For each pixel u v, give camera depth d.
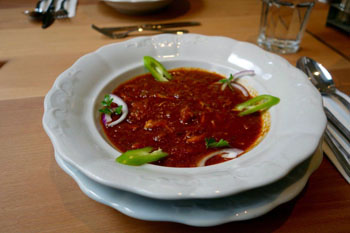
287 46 0.35
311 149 0.17
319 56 0.34
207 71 0.31
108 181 0.15
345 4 0.38
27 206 0.18
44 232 0.16
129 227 0.17
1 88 0.28
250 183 0.15
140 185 0.15
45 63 0.33
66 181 0.19
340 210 0.18
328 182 0.19
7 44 0.36
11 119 0.25
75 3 0.47
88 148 0.18
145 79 0.30
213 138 0.23
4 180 0.19
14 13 0.44
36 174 0.20
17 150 0.22
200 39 0.32
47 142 0.22
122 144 0.22
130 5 0.40
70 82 0.24
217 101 0.27
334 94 0.26
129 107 0.26
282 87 0.25
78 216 0.17
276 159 0.16
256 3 0.49
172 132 0.23
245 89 0.28
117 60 0.29
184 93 0.28
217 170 0.17
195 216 0.15
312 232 0.16
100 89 0.26
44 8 0.45
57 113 0.20
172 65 0.31
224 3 0.49
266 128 0.23
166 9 0.46
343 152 0.20
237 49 0.30
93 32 0.39
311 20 0.43
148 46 0.31
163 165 0.20
